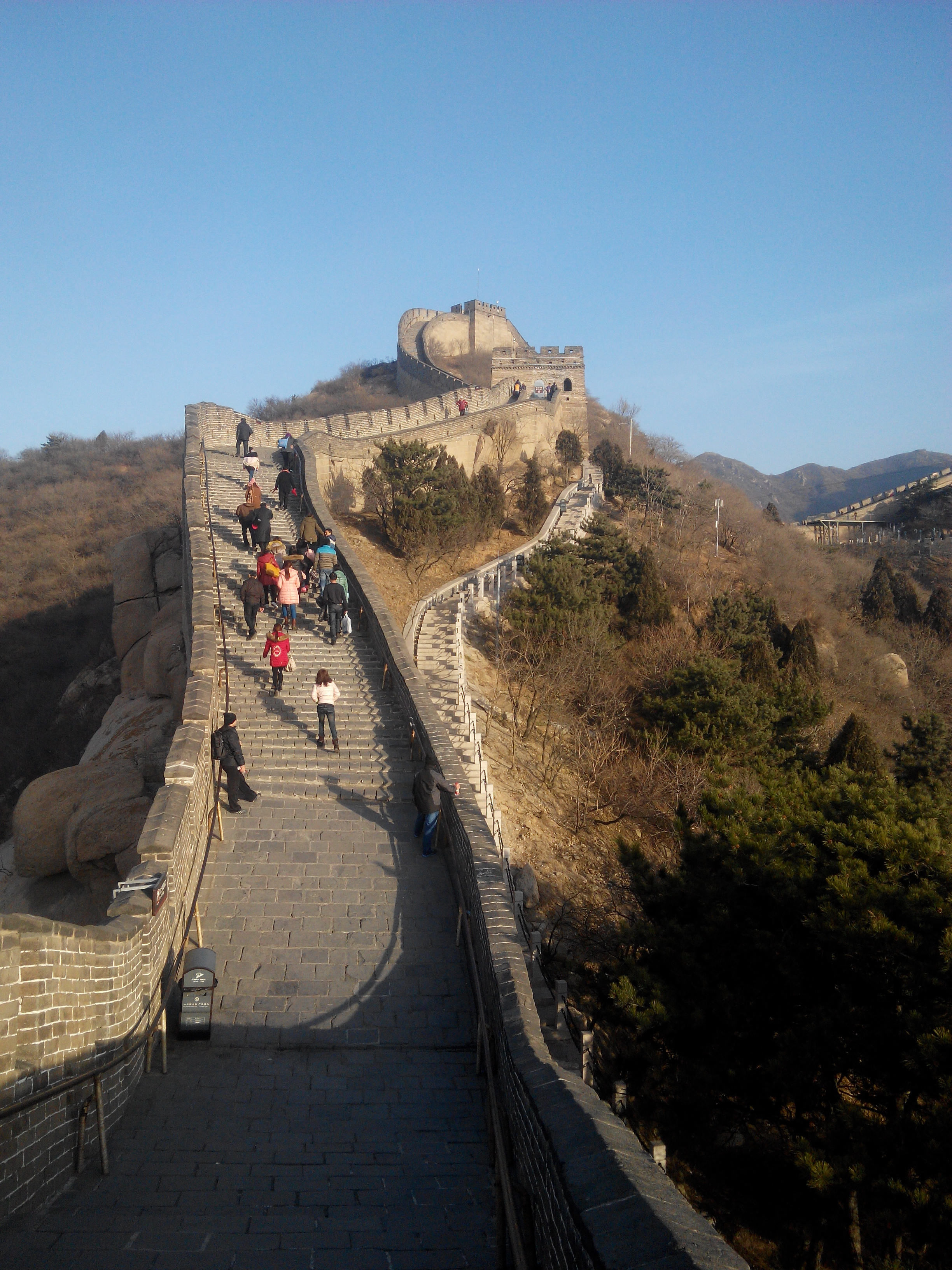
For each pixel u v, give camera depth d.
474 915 9.38
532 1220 4.97
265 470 31.16
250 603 18.27
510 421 48.47
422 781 12.00
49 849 17.17
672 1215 3.37
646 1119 9.84
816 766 23.98
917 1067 7.93
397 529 32.50
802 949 9.28
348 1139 7.06
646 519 48.84
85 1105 6.29
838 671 40.19
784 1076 8.55
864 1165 7.63
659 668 28.78
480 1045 8.23
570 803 21.34
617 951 10.82
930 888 8.36
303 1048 8.55
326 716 14.34
